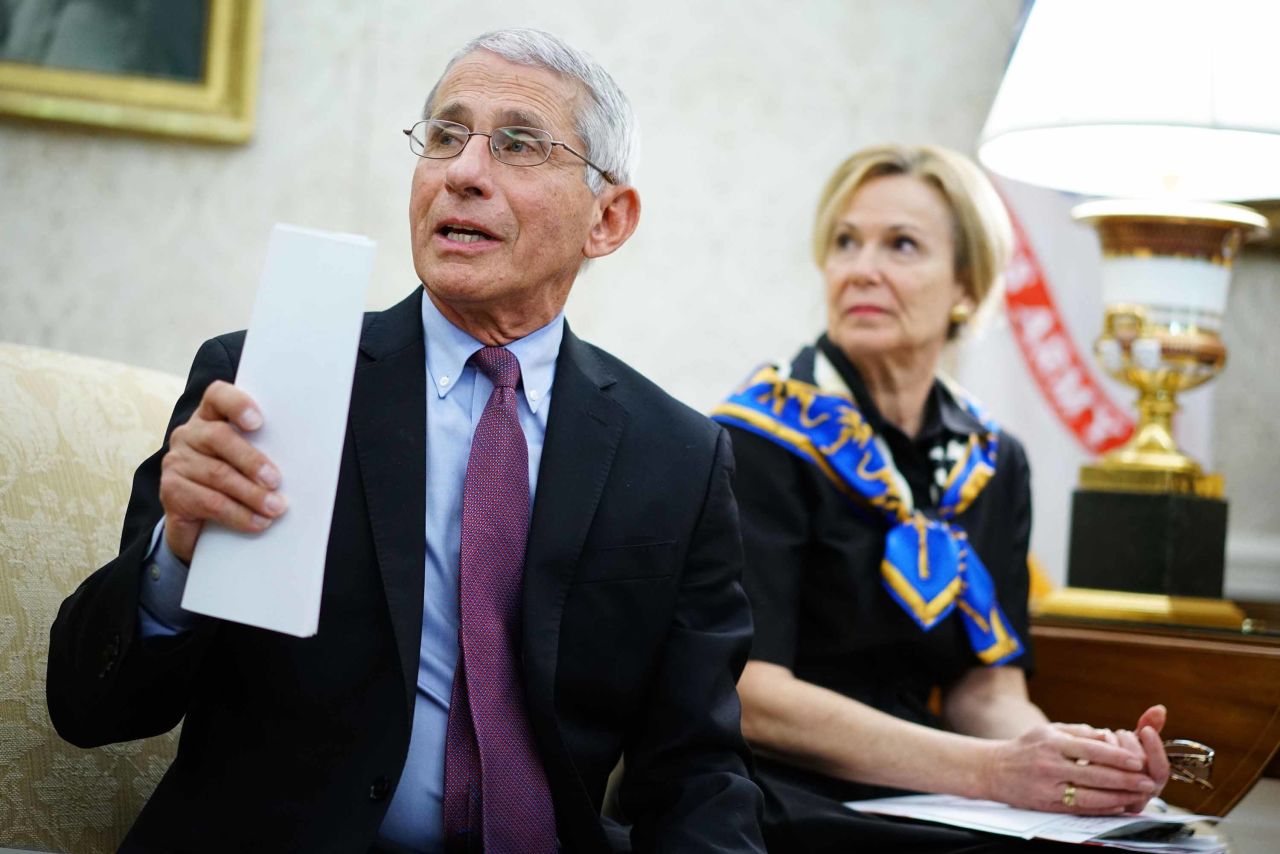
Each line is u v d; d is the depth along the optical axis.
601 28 3.69
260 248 3.57
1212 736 2.39
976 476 2.39
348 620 1.49
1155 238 2.66
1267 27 2.40
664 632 1.64
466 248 1.56
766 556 2.22
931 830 1.95
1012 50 2.60
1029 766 2.01
